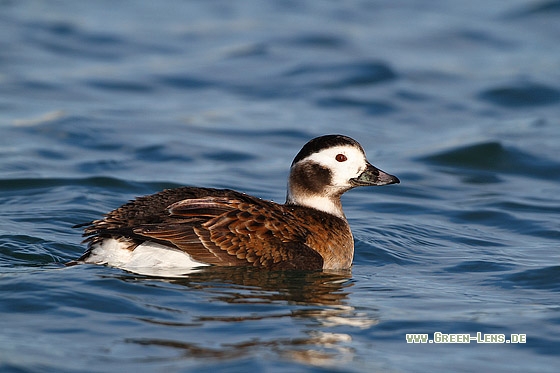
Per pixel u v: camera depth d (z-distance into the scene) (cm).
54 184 1598
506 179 1784
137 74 2458
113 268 1074
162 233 1062
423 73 2509
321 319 959
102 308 952
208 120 2105
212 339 881
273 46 2712
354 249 1290
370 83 2416
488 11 3181
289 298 1023
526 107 2280
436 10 3212
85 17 2992
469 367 848
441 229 1427
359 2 3325
